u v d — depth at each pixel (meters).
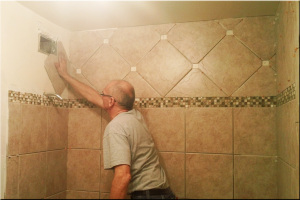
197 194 1.46
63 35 1.62
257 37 1.45
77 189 1.62
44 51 1.45
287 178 1.15
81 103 1.65
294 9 1.01
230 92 1.46
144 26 1.60
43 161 1.42
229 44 1.48
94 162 1.61
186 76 1.51
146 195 1.17
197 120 1.49
